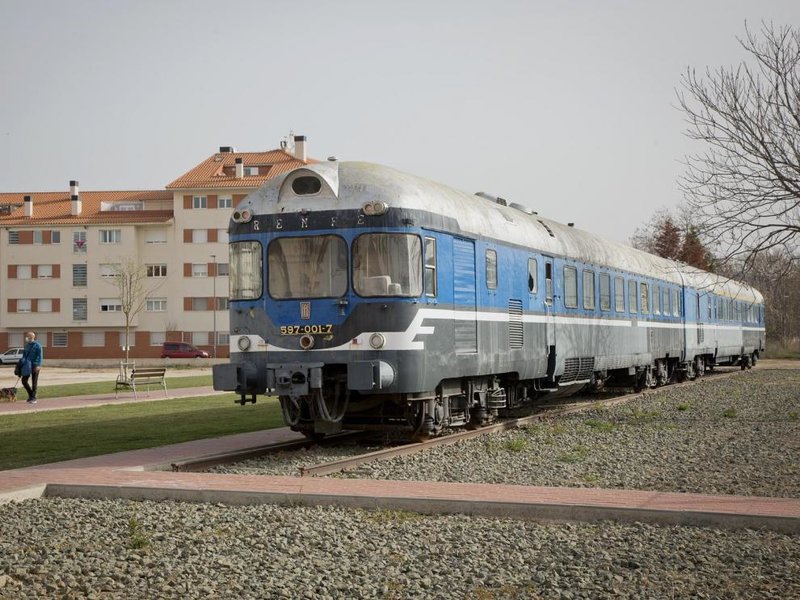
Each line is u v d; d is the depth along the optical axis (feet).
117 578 24.38
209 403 88.79
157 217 272.10
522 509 31.14
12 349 262.06
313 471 40.01
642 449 49.49
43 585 23.75
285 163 270.05
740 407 76.18
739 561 25.27
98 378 167.43
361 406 49.57
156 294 269.03
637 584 23.50
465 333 51.60
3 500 34.30
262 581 24.09
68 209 279.28
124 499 35.22
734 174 66.33
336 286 46.70
